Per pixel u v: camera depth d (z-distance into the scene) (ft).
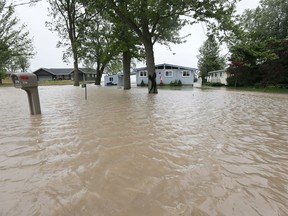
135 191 6.27
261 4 107.86
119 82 155.12
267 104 30.14
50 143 10.64
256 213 5.39
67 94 43.45
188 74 125.29
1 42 87.92
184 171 7.68
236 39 45.88
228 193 6.29
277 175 7.53
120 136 12.06
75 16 77.30
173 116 18.74
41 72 192.44
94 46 76.54
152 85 49.90
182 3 39.91
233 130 13.98
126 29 56.85
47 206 5.49
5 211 5.27
